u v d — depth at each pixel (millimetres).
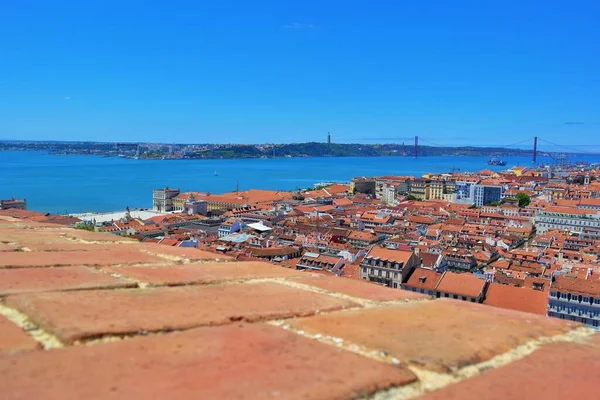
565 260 157500
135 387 4531
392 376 5219
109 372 4820
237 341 5953
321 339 6332
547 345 6680
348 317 7379
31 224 18656
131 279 9156
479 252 171125
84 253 12016
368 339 6375
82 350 5348
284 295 8672
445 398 4922
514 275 136750
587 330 7543
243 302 7906
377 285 10172
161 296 7980
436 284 112375
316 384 4863
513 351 6355
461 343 6410
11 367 4801
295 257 159000
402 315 7660
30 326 6074
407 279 119062
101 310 6742
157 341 5777
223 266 11375
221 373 4973
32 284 8203
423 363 5664
